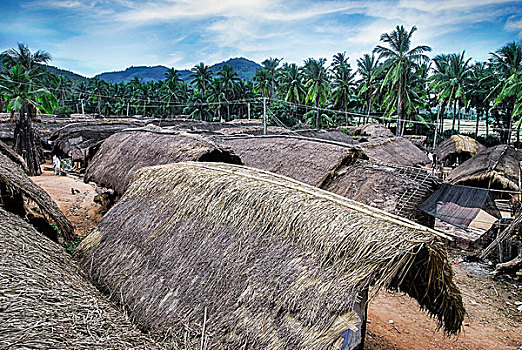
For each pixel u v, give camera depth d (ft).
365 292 15.53
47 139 90.79
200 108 186.50
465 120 246.68
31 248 15.48
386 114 144.77
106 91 230.27
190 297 13.66
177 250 15.67
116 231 18.80
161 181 19.98
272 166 38.75
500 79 117.80
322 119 150.41
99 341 9.77
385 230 12.05
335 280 11.36
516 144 121.29
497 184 51.06
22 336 8.46
